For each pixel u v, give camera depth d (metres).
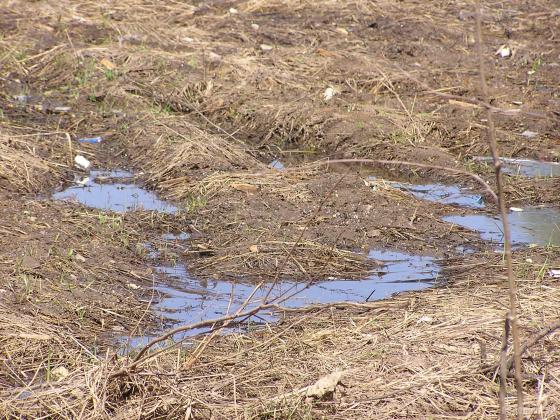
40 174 17.62
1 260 13.60
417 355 11.19
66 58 23.52
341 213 16.28
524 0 29.58
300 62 23.84
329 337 11.77
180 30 25.94
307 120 20.66
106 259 14.23
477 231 15.94
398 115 21.00
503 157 19.50
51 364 11.27
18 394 10.42
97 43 24.78
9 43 24.20
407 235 15.66
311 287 13.79
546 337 11.39
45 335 11.80
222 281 13.91
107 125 20.42
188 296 13.38
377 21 27.31
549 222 16.41
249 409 10.09
